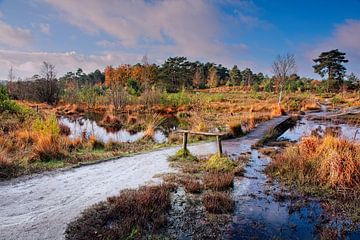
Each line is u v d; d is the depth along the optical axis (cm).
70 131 1358
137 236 389
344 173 590
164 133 1418
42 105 2598
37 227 411
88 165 770
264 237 396
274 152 911
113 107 2594
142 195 497
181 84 6122
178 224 428
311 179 618
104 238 378
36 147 820
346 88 5288
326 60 5638
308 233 408
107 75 6166
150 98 2825
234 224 432
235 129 1254
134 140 1214
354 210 479
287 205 503
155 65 5800
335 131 1393
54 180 634
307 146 766
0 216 447
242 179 649
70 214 455
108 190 570
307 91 5272
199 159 829
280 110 2152
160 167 747
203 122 1520
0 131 1089
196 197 532
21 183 609
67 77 7738
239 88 6294
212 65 8350
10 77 3067
